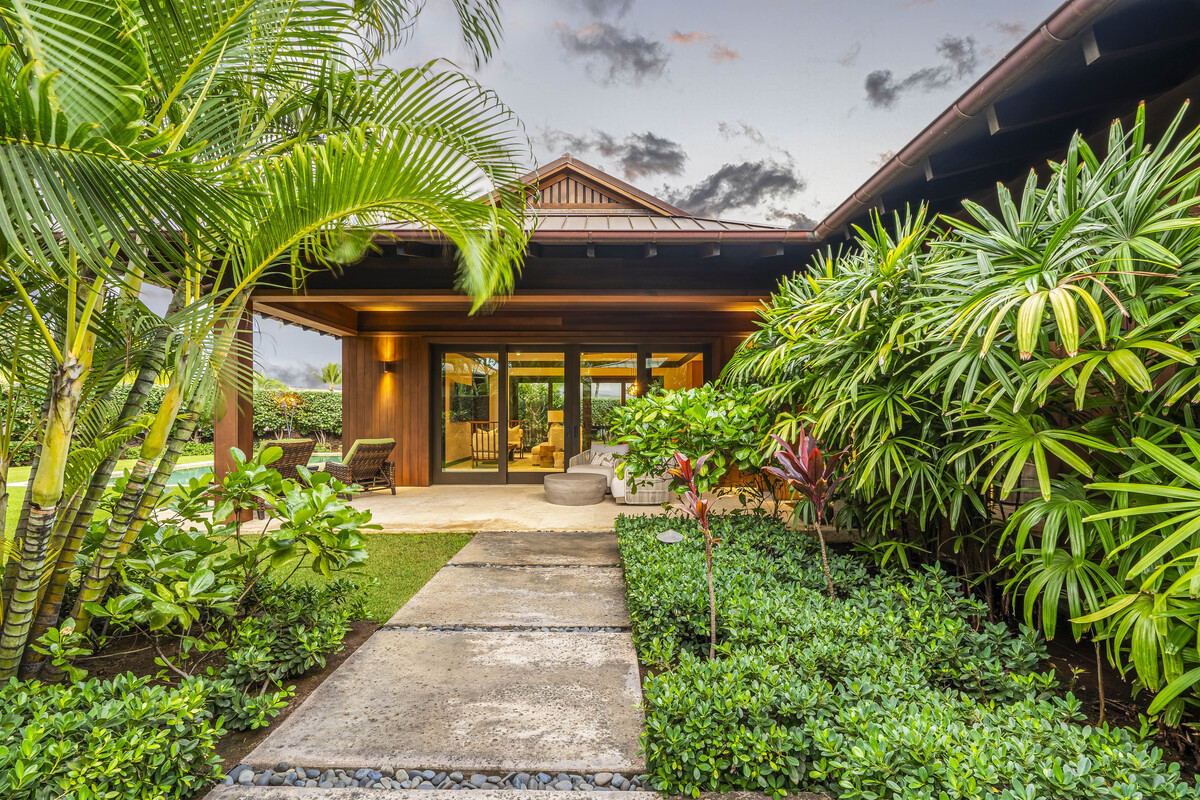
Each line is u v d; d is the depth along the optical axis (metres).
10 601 1.67
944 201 3.42
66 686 1.79
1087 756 1.10
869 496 2.37
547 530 4.75
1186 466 1.31
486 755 1.56
